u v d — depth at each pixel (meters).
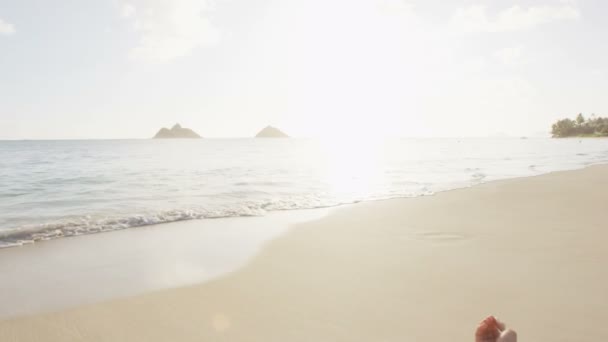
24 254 6.62
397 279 4.98
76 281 5.16
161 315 4.04
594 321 3.65
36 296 4.62
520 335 3.40
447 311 3.96
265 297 4.47
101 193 14.70
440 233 7.67
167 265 5.85
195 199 13.27
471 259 5.79
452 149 63.97
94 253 6.65
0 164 31.84
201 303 4.34
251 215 10.36
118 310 4.18
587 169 22.61
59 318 3.99
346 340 3.41
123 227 8.88
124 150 70.06
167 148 79.69
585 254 5.92
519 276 4.96
